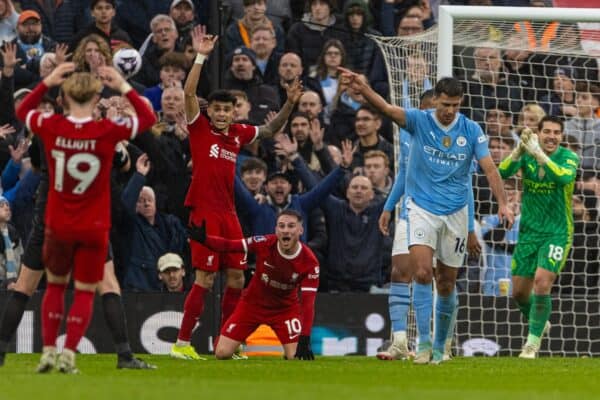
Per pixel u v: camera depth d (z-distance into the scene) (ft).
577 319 158.71
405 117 107.65
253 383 79.51
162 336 146.61
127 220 152.05
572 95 179.93
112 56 165.58
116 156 105.29
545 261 136.56
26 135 163.12
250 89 172.14
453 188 108.06
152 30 173.58
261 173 153.79
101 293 99.60
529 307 142.82
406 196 109.29
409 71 156.15
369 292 158.92
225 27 152.87
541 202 136.67
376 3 193.26
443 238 109.09
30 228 153.99
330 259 160.35
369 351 150.82
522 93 178.70
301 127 167.84
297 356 125.59
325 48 179.52
